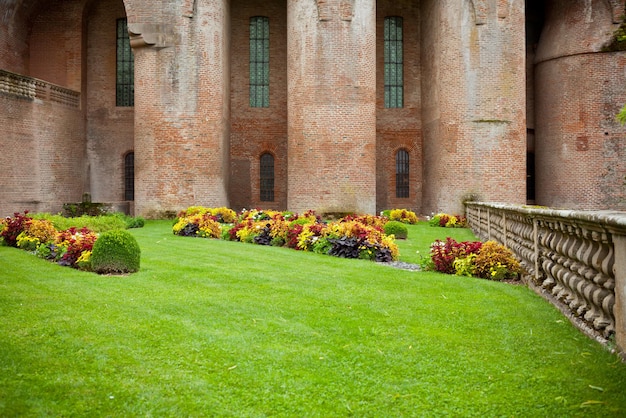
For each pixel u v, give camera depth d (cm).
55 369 420
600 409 341
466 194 2375
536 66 2817
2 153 2219
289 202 2450
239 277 838
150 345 482
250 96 2902
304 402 371
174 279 818
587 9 2566
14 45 2709
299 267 955
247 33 2897
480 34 2375
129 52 2916
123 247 880
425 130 2786
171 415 349
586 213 467
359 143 2394
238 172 2878
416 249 1336
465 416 347
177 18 2408
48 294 690
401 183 2891
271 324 558
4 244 1261
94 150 2864
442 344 491
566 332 505
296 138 2427
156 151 2409
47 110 2494
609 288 446
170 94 2411
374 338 512
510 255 856
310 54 2400
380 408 361
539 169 2792
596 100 2567
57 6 2834
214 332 525
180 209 2402
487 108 2372
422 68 2848
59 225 1455
